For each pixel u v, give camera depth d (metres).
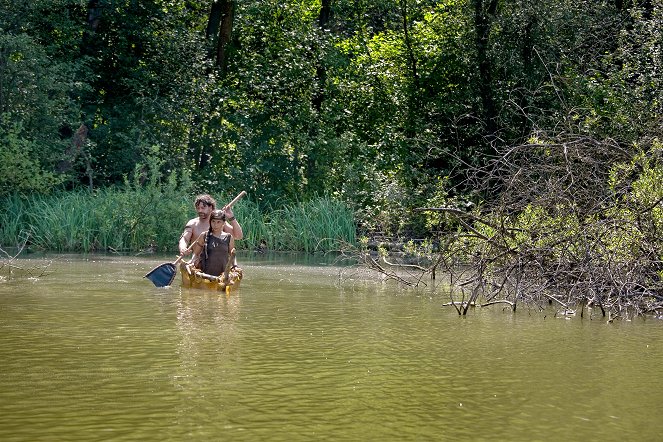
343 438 3.93
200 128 26.84
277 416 4.29
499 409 4.50
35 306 8.38
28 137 22.72
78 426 4.06
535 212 9.75
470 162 25.20
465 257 11.13
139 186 20.50
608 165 10.50
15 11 24.30
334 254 19.17
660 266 9.03
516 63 24.77
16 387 4.86
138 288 10.23
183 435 3.94
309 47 28.31
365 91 30.23
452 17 27.86
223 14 28.59
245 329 7.07
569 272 9.02
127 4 26.92
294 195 24.83
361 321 7.70
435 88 28.50
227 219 11.48
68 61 25.39
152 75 26.66
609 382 5.18
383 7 29.62
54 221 19.02
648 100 20.50
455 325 7.56
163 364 5.53
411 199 21.59
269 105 27.53
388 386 5.00
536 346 6.47
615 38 24.72
